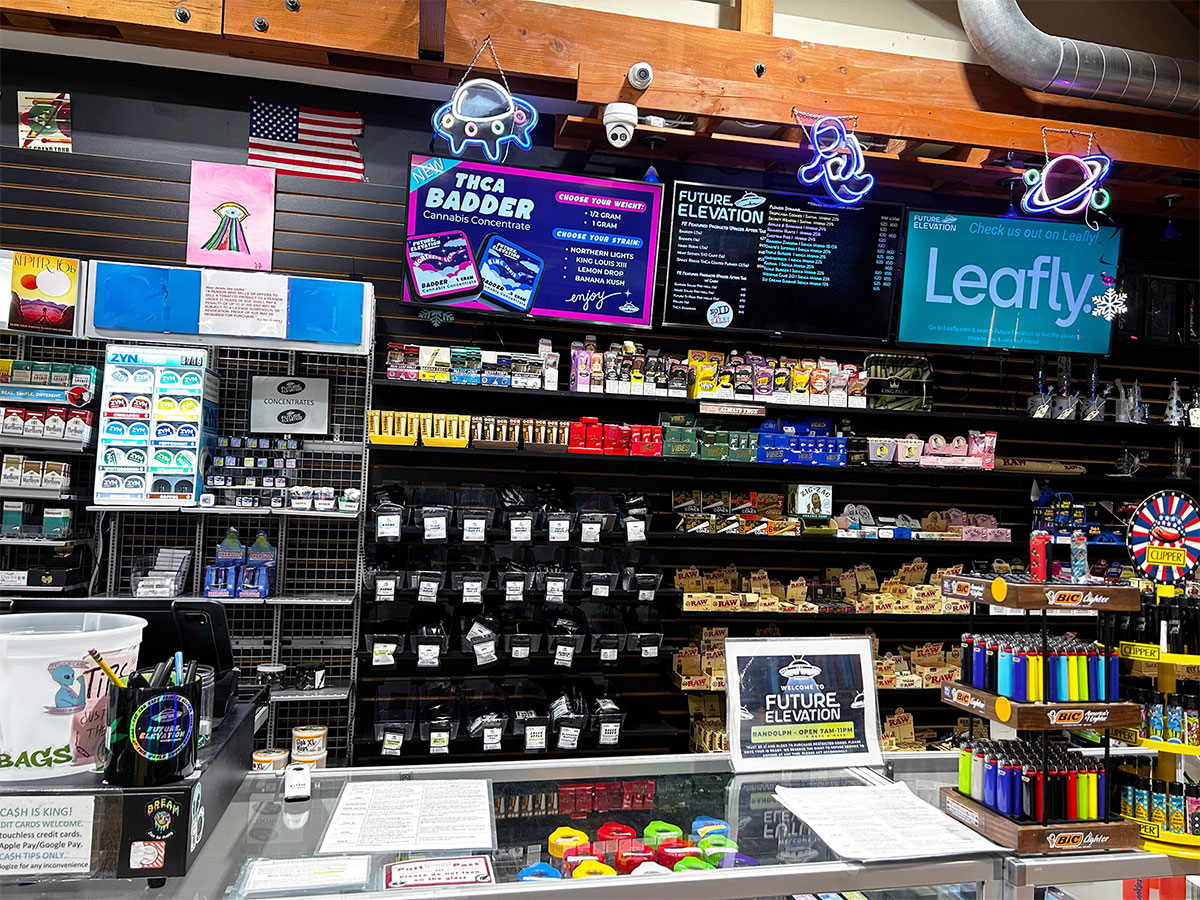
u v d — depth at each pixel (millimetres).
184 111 4551
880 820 1728
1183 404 5371
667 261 4637
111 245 4348
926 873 1580
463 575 4125
